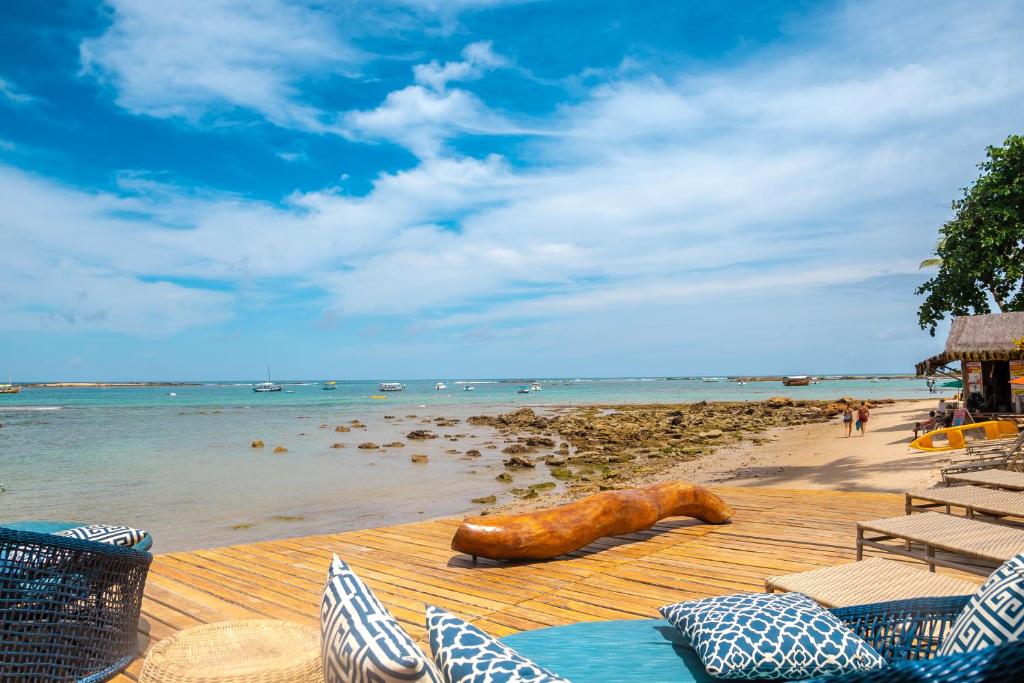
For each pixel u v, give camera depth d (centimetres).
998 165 2488
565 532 646
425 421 4794
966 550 429
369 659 133
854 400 5722
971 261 2492
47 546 332
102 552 354
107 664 368
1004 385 2425
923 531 483
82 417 5666
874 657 230
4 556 320
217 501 1596
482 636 167
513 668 151
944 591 345
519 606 525
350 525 1312
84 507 1535
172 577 609
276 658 284
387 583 592
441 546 725
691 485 769
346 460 2455
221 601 540
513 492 1681
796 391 11181
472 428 4100
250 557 680
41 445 3095
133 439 3412
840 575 374
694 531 754
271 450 2830
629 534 746
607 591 554
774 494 989
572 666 264
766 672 228
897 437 2162
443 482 1884
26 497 1675
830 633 234
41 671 333
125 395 13000
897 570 381
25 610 327
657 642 288
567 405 7362
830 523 782
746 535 730
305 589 574
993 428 1672
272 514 1434
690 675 251
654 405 6956
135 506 1541
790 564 617
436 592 565
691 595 538
